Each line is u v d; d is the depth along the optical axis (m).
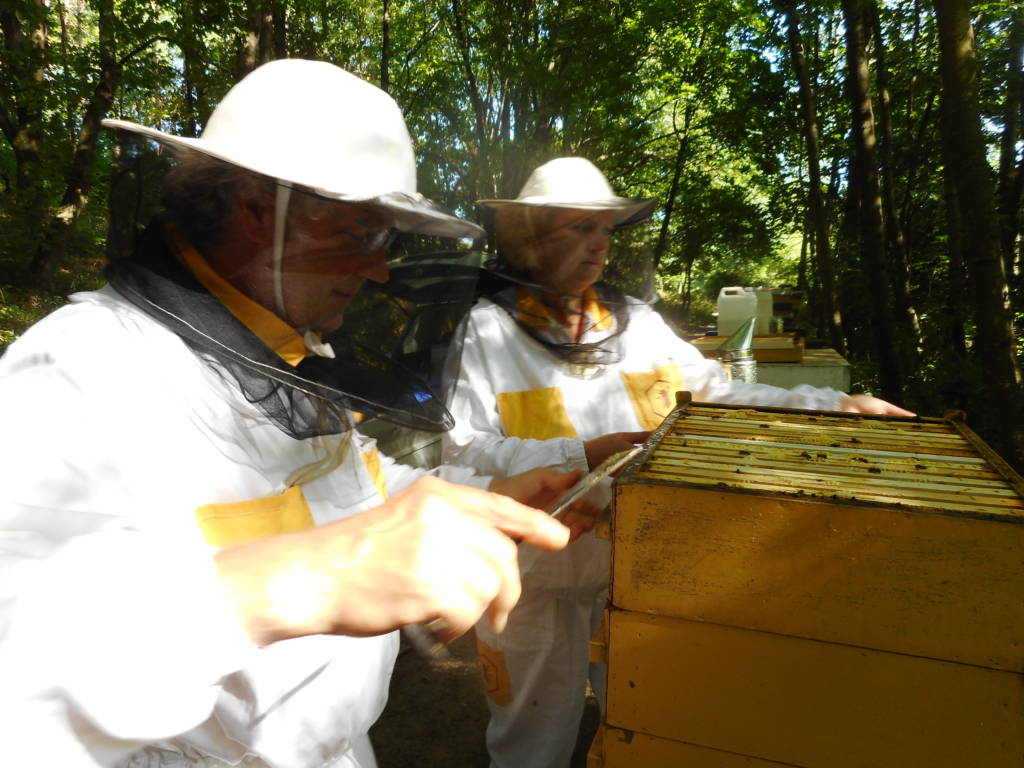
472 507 0.71
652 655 1.07
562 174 1.81
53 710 0.52
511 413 1.91
